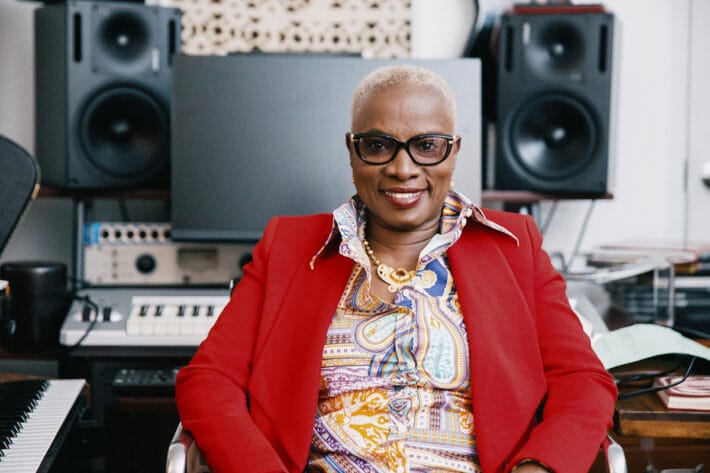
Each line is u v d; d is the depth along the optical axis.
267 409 1.49
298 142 2.39
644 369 1.80
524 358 1.49
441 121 1.50
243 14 2.69
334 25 2.72
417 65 2.36
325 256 1.58
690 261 2.51
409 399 1.46
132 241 2.49
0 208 1.96
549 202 3.02
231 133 2.38
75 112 2.42
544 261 1.61
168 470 1.33
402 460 1.41
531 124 2.54
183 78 2.37
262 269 1.62
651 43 2.97
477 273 1.53
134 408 2.09
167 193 2.51
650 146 3.00
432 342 1.46
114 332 2.12
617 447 1.35
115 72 2.44
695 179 2.99
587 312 2.18
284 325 1.54
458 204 1.59
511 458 1.42
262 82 2.38
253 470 1.34
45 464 1.39
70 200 2.94
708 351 1.72
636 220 3.02
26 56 2.88
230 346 1.56
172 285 2.50
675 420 1.59
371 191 1.52
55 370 2.99
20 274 2.11
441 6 2.93
